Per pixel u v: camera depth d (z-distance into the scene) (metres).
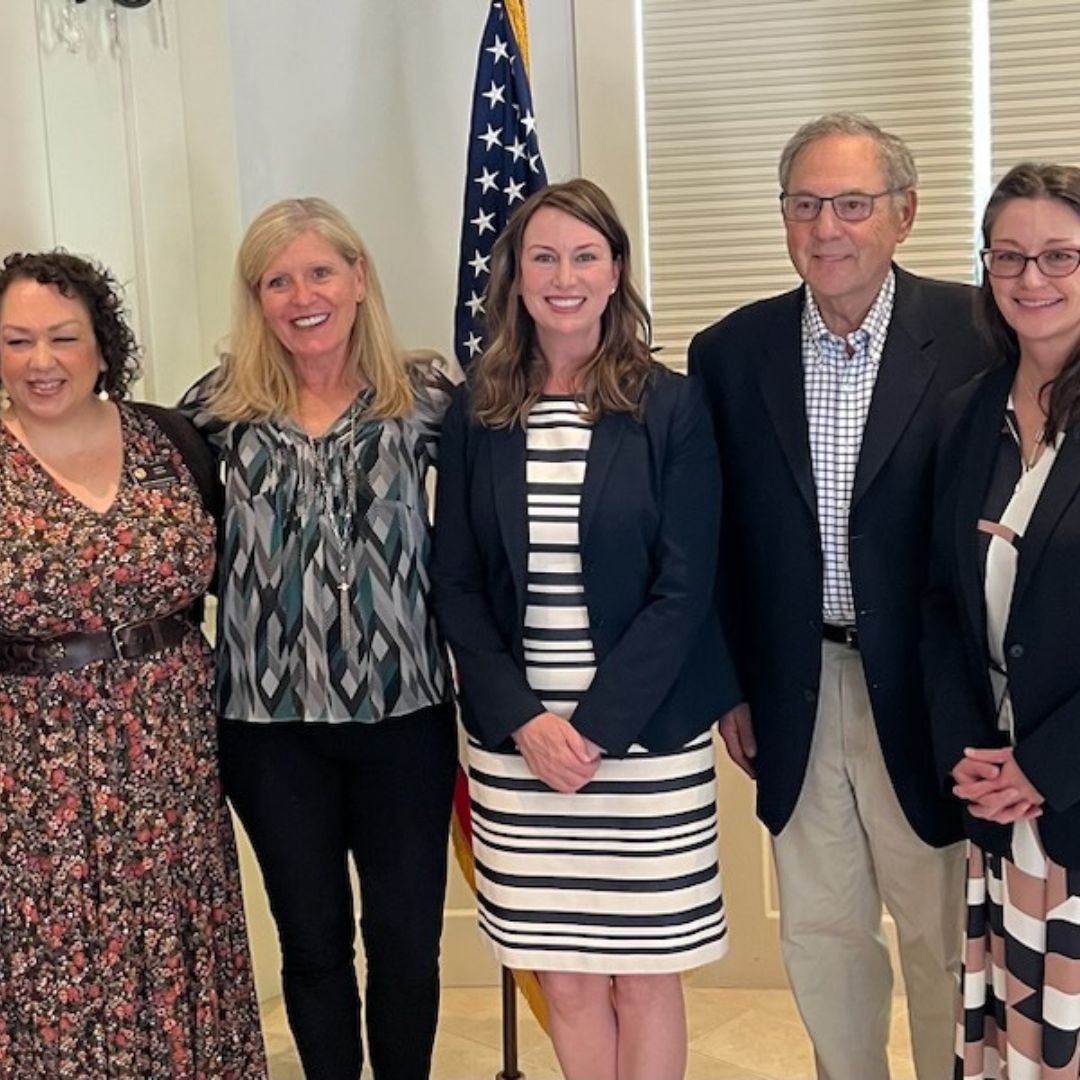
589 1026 2.42
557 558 2.28
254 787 2.42
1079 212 1.92
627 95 3.17
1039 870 2.04
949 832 2.30
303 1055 2.52
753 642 2.39
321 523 2.35
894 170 2.20
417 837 2.46
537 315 2.27
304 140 3.30
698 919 2.35
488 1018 3.32
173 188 3.10
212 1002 2.44
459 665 2.35
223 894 2.46
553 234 2.24
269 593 2.36
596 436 2.29
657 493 2.28
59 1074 2.35
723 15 3.17
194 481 2.42
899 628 2.25
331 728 2.38
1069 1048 2.04
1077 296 1.94
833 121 2.23
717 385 2.41
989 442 2.08
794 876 2.45
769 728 2.37
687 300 3.25
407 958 2.49
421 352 2.59
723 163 3.20
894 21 3.12
